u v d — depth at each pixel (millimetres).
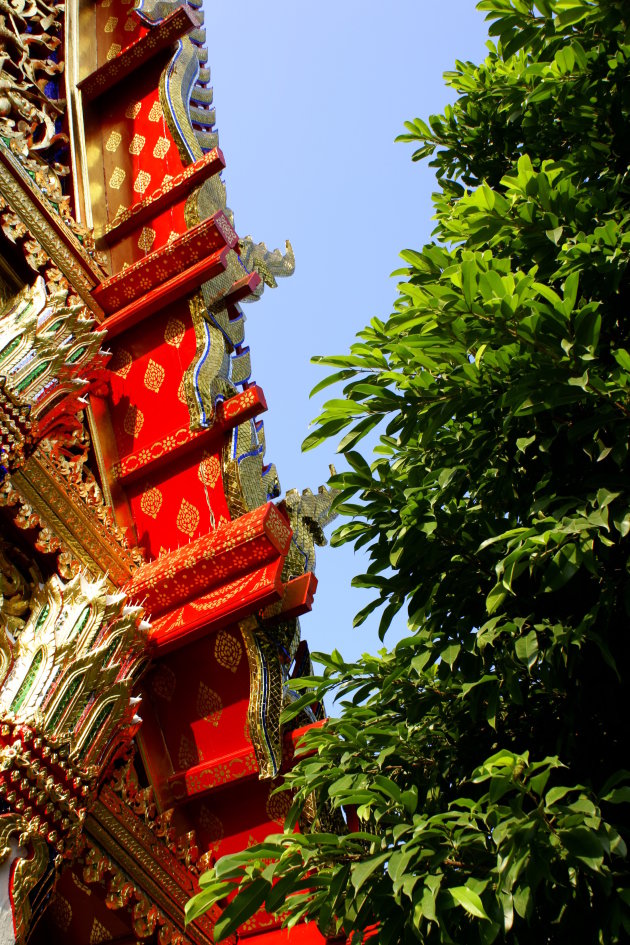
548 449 4828
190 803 8641
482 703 5172
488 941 3953
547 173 5348
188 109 11234
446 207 7180
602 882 3934
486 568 5129
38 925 8078
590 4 5539
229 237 9938
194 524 9156
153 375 9859
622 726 4895
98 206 10672
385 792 4559
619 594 4570
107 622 7199
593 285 5094
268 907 4617
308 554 9531
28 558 7980
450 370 5008
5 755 6238
